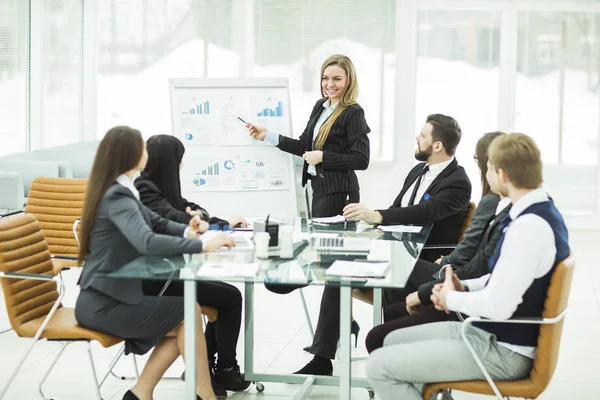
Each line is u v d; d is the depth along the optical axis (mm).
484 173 4160
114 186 3713
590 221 10555
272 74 10562
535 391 3207
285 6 10430
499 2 10352
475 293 3227
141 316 3764
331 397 4527
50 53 10195
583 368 5082
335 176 5328
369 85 10492
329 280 3391
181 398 4473
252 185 5484
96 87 10617
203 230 4094
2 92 9820
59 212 5539
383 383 3342
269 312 6363
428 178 4852
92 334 3758
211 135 5488
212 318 4449
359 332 5805
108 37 10555
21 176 7852
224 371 4535
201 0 10477
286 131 5516
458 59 10516
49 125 10273
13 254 3898
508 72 10469
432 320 3910
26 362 5027
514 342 3217
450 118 4770
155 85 10633
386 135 10555
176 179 4398
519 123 10570
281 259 3799
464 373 3252
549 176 10602
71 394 4508
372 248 4117
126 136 3742
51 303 4129
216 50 10562
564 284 3111
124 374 4863
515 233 3131
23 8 9875
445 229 4805
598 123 10516
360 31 10414
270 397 4523
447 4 10383
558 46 10438
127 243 3756
